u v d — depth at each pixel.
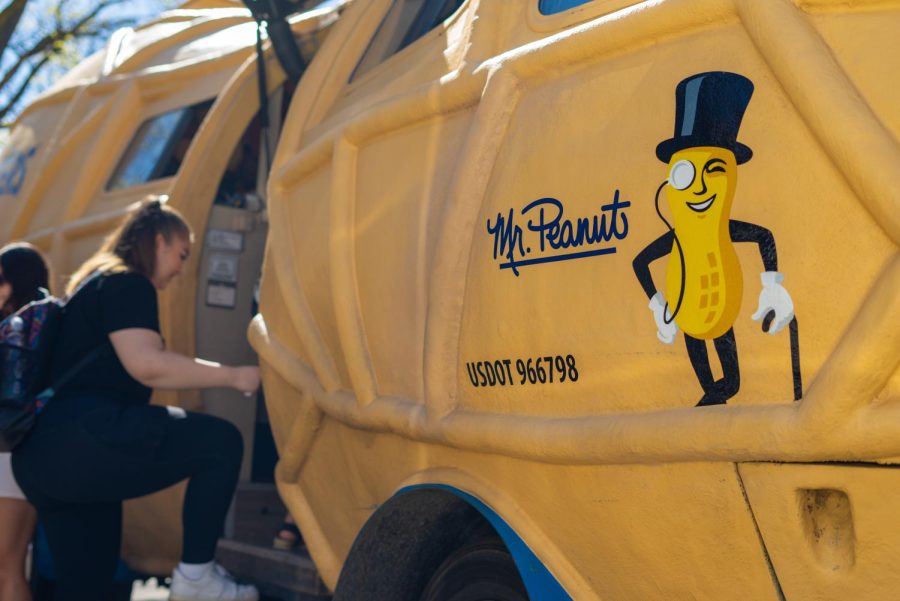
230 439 3.98
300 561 3.94
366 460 3.09
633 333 2.11
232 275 5.09
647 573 2.22
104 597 4.25
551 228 2.32
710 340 1.97
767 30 1.93
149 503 4.89
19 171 6.89
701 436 1.96
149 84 5.99
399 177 2.94
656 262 2.08
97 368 3.96
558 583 2.41
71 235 5.87
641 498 2.15
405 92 3.03
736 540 2.00
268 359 3.63
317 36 4.81
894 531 1.76
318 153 3.44
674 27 2.14
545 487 2.38
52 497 3.96
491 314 2.46
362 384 2.98
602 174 2.21
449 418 2.59
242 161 5.42
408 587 2.91
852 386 1.75
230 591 3.92
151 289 4.02
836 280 1.80
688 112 2.07
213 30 6.29
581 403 2.24
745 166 1.95
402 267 2.85
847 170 1.78
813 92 1.83
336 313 3.09
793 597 1.95
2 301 4.65
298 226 3.58
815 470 1.85
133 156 5.88
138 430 3.84
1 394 3.86
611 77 2.27
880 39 1.83
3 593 4.38
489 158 2.55
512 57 2.54
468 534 2.88
